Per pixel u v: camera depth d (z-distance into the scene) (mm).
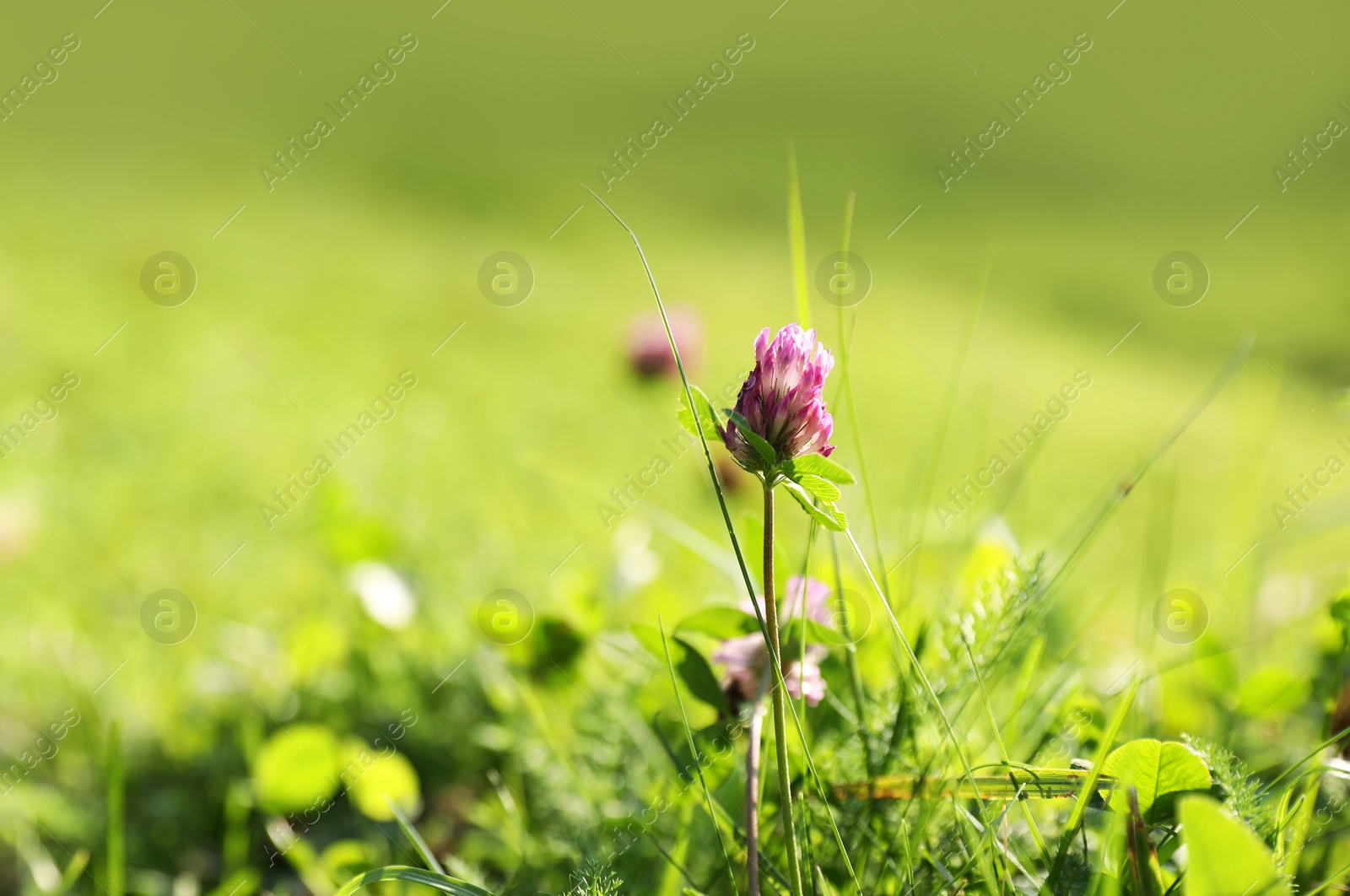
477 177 4648
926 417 2426
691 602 980
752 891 630
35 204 3137
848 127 6898
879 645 720
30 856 718
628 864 691
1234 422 2955
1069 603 859
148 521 1332
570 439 1854
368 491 1361
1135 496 2141
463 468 1635
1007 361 3352
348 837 745
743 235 4875
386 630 875
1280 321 4684
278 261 2963
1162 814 642
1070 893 637
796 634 670
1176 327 4648
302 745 730
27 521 1145
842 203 5680
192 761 780
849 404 687
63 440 1571
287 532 1302
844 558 760
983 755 688
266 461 1609
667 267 3869
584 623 770
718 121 6598
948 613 706
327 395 2025
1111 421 2871
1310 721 737
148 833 748
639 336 1397
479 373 2281
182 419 1756
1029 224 5785
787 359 625
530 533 1277
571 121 6105
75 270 2553
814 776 642
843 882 660
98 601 1076
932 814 665
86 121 4250
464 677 796
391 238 3561
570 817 704
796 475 626
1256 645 813
